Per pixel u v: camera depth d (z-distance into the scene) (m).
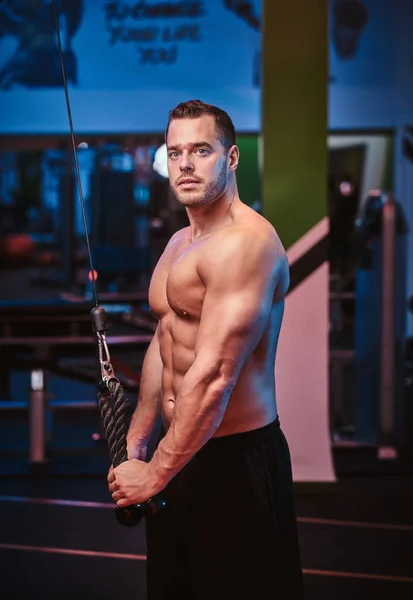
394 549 3.32
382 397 4.69
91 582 2.98
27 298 9.11
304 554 3.26
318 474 4.04
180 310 1.76
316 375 4.03
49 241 9.82
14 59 6.73
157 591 1.88
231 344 1.63
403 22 7.07
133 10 6.56
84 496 4.03
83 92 6.76
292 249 3.95
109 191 8.38
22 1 6.58
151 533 1.88
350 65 7.21
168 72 6.66
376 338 4.79
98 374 5.26
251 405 1.79
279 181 3.93
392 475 4.36
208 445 1.78
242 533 1.77
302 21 3.88
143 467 1.71
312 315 4.00
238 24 6.54
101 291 8.21
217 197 1.73
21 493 4.08
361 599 2.85
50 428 5.12
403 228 4.82
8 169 9.77
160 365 1.98
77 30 6.61
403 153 7.85
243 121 6.67
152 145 7.24
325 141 3.91
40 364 5.29
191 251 1.73
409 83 7.24
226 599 1.79
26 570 3.09
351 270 7.37
